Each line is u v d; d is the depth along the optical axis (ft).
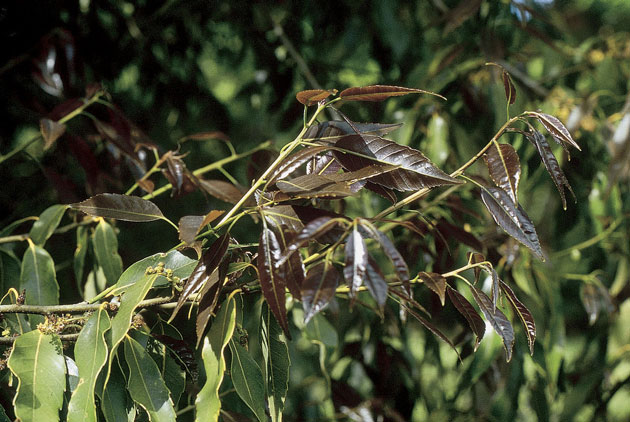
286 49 7.47
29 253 4.62
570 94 6.70
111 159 5.67
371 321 6.65
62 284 5.91
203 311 3.92
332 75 7.70
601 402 6.88
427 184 3.89
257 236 7.54
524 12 6.32
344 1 7.67
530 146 6.31
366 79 8.59
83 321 4.10
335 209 5.28
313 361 7.16
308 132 4.08
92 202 4.13
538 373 6.37
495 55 6.31
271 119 8.55
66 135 5.36
